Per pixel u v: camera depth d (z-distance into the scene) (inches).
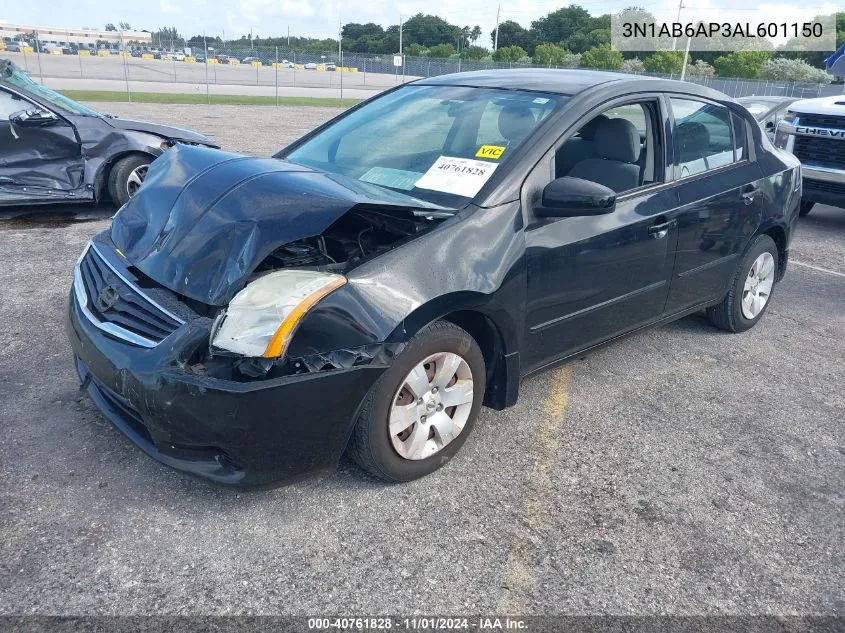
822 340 195.5
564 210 120.0
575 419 142.9
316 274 101.7
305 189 107.5
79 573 94.7
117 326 106.9
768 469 129.3
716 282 175.0
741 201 170.7
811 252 291.6
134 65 1980.8
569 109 134.3
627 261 141.4
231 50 2780.5
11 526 102.4
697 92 164.6
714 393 158.7
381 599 93.4
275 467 100.6
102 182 291.0
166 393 96.1
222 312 97.6
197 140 309.1
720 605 95.8
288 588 94.3
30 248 241.6
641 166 146.9
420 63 1947.6
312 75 2006.6
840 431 145.0
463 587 96.1
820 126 321.7
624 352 178.2
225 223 105.7
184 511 108.1
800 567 104.0
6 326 172.4
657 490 120.7
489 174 123.6
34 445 122.4
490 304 115.3
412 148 139.7
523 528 108.8
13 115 272.1
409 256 107.8
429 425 116.1
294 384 96.6
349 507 111.1
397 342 103.8
